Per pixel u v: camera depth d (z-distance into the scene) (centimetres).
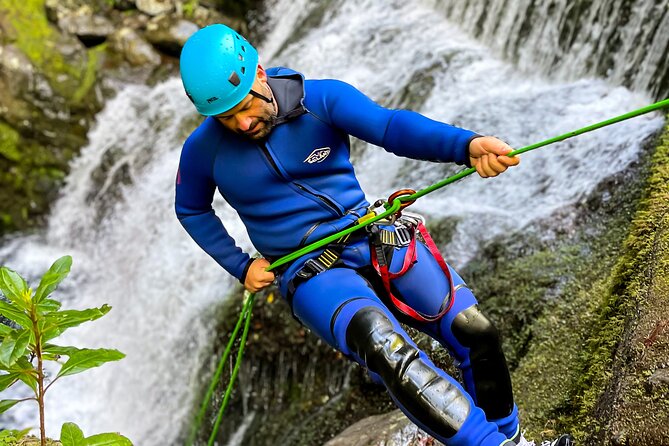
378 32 630
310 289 220
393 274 221
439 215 442
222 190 230
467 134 205
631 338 256
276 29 725
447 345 228
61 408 534
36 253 674
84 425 527
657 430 223
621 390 241
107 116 702
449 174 481
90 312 207
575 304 333
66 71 701
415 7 644
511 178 450
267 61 679
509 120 493
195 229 244
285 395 437
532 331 343
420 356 206
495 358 224
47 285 206
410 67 586
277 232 227
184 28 724
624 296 299
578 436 262
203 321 488
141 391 516
